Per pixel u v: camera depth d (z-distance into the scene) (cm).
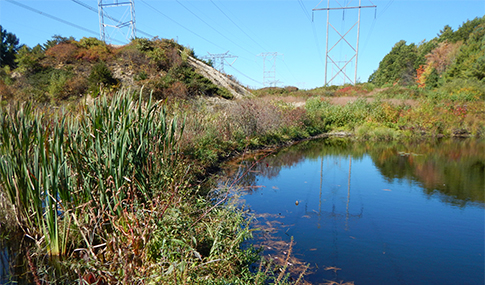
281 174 738
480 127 1609
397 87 3278
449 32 5769
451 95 2081
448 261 330
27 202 320
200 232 298
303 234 392
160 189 335
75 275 271
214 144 847
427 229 417
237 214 372
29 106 346
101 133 319
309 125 1705
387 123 1664
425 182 675
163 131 387
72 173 313
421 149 1175
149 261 246
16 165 314
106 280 221
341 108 1888
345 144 1330
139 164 346
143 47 2423
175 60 2344
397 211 488
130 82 2002
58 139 290
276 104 1585
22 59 2000
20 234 337
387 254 344
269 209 486
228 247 293
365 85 3825
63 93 1722
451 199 554
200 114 947
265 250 343
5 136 312
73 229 302
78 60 2177
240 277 279
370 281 288
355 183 662
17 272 278
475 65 3294
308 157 986
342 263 320
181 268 202
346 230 409
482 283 289
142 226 252
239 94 2564
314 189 610
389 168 823
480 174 752
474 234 402
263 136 1186
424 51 5553
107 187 306
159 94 1666
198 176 613
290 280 285
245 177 686
